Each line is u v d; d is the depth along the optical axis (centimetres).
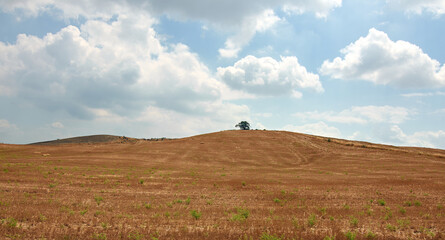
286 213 1778
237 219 1538
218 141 7900
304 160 6141
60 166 4097
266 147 7356
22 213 1498
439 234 1327
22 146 6862
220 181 3359
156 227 1373
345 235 1254
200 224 1447
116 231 1271
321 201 2288
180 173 4028
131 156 5831
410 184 3238
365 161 5803
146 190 2645
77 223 1402
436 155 6431
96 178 3222
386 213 1809
